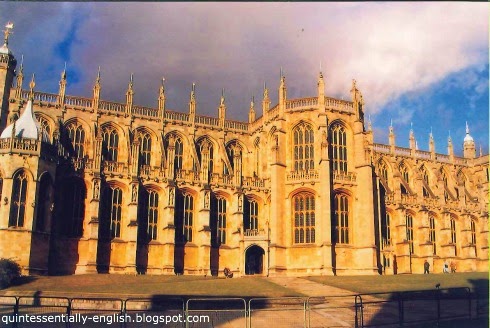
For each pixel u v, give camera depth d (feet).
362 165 250.37
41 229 204.64
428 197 311.68
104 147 252.83
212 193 258.78
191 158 269.64
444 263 302.86
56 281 175.83
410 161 329.72
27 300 130.52
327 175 241.35
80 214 229.04
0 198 195.42
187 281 181.98
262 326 102.78
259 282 175.01
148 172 246.68
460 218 321.11
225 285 164.45
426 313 117.80
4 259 174.09
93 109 252.21
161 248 241.14
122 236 235.40
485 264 320.91
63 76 249.75
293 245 242.37
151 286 160.45
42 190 207.82
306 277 203.51
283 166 251.60
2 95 232.32
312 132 254.88
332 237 239.91
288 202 247.91
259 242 247.50
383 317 113.50
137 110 264.52
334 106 256.52
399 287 159.94
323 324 105.29
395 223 288.92
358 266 240.53
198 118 280.51
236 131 288.71
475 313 117.91
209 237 246.47
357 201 248.32
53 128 241.76
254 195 266.36
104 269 227.61
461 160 354.74
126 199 239.71
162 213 246.06
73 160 230.27
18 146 202.08
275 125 265.54
